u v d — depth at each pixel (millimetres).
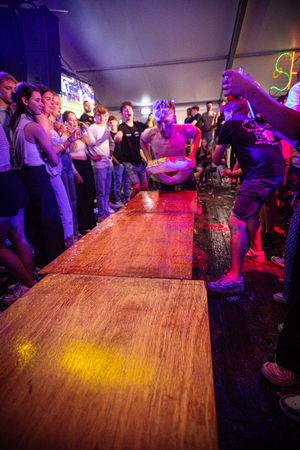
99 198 3930
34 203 2174
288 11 6191
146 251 1300
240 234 1865
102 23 6488
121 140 3965
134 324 741
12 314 803
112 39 7000
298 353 1007
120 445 445
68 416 499
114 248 1353
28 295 905
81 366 609
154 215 1968
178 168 2529
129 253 1281
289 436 1055
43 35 4125
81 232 3625
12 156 2398
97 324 748
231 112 1911
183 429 466
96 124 3646
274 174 1793
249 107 1858
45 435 466
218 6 6066
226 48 7277
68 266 1158
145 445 443
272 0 5895
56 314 799
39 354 648
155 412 499
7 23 3928
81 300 868
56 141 2484
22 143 2021
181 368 592
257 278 2238
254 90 910
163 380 565
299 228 1052
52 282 991
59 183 2373
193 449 434
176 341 671
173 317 765
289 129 887
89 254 1285
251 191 1816
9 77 2371
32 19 4035
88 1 5852
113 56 7594
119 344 669
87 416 497
